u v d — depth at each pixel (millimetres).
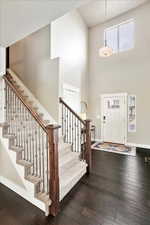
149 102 4824
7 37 2221
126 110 5277
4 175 2461
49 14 1664
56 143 1879
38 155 2271
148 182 2598
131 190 2340
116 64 5488
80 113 5230
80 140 3555
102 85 5840
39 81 3953
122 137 5367
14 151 2256
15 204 1979
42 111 3859
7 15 1662
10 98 2846
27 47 4227
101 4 4898
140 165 3385
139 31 4980
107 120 5707
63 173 2547
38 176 2139
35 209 1883
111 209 1892
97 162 3582
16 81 4336
